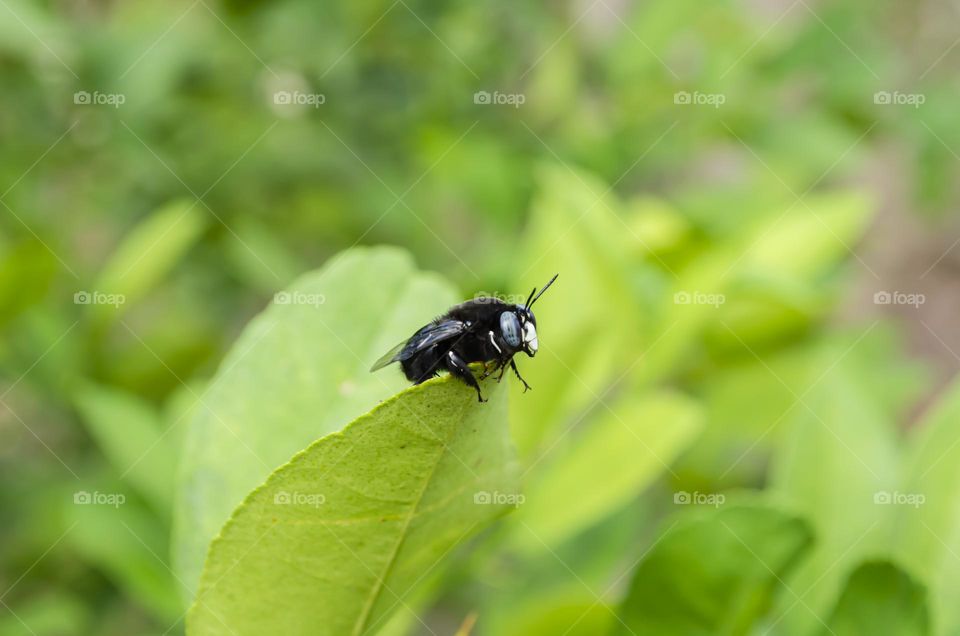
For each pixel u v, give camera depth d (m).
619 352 0.33
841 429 0.30
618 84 0.51
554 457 0.33
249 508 0.26
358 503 0.26
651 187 0.53
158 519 0.36
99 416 0.35
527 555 0.34
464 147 0.45
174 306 0.47
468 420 0.26
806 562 0.30
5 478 0.41
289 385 0.29
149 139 0.46
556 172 0.34
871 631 0.28
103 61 0.43
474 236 0.51
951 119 0.51
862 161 0.51
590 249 0.33
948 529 0.29
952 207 0.61
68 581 0.40
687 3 0.51
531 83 0.52
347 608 0.27
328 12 0.49
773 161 0.48
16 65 0.44
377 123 0.49
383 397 0.29
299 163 0.49
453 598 0.38
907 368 0.40
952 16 0.59
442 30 0.50
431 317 0.30
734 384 0.37
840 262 0.46
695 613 0.28
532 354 0.30
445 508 0.27
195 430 0.28
